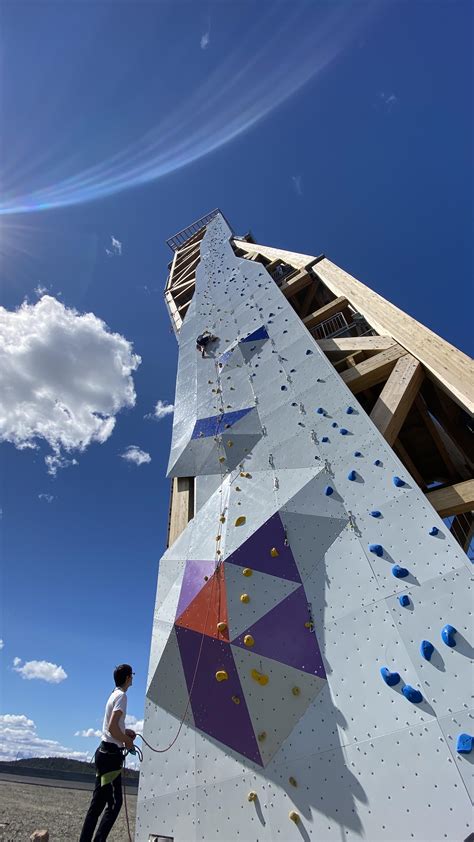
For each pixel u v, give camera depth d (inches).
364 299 423.5
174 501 359.3
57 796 302.0
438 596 177.2
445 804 131.1
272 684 192.5
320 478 261.9
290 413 333.1
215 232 1096.2
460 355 278.8
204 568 262.2
